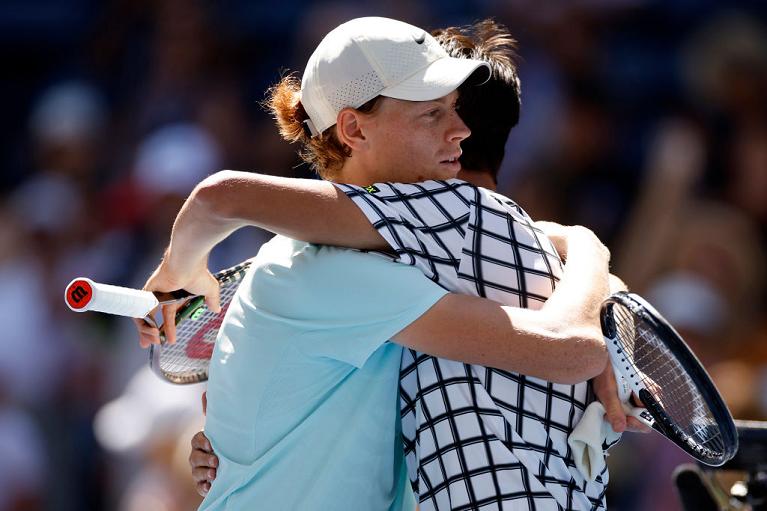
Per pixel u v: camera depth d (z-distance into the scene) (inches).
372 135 363.3
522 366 337.1
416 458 358.6
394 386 359.6
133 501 727.7
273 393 355.3
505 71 398.6
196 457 383.6
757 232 920.3
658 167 930.1
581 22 1024.2
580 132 987.3
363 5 1069.8
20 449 905.5
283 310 352.5
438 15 1055.0
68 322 956.6
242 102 1095.0
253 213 340.2
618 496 717.9
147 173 1001.5
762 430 387.2
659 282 861.8
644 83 1035.3
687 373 332.2
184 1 1123.9
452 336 337.7
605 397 354.0
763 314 861.2
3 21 1181.1
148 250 959.6
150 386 754.2
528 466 343.9
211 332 409.4
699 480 407.5
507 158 970.7
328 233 341.7
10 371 928.3
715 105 971.9
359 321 343.3
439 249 348.2
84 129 1079.0
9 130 1170.6
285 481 358.0
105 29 1149.1
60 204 1020.5
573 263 367.6
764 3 1031.6
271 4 1133.7
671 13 1053.2
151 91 1103.0
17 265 984.3
